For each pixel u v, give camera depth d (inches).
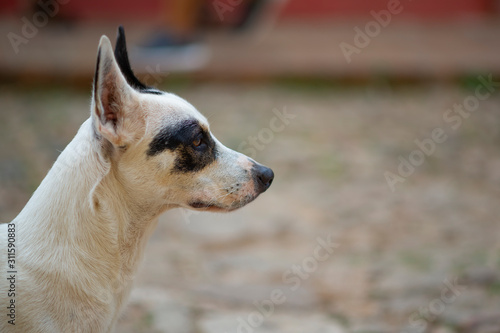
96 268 140.9
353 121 462.3
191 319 203.5
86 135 145.5
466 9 809.5
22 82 504.7
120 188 147.9
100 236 141.9
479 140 423.2
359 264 257.4
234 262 261.7
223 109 468.8
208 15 619.2
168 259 261.1
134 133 145.9
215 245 279.9
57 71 507.2
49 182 143.0
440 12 808.9
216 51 581.0
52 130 408.8
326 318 210.2
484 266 241.6
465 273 236.5
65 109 462.0
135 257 151.9
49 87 507.2
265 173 162.1
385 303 220.7
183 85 512.7
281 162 380.2
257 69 532.4
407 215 309.4
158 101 151.5
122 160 146.3
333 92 535.8
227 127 422.6
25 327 133.6
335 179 357.7
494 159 387.2
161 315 202.7
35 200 143.5
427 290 226.4
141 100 148.6
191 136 151.7
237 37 637.9
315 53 584.7
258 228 297.7
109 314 144.1
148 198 150.5
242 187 158.2
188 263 258.7
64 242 138.4
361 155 394.9
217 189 156.1
